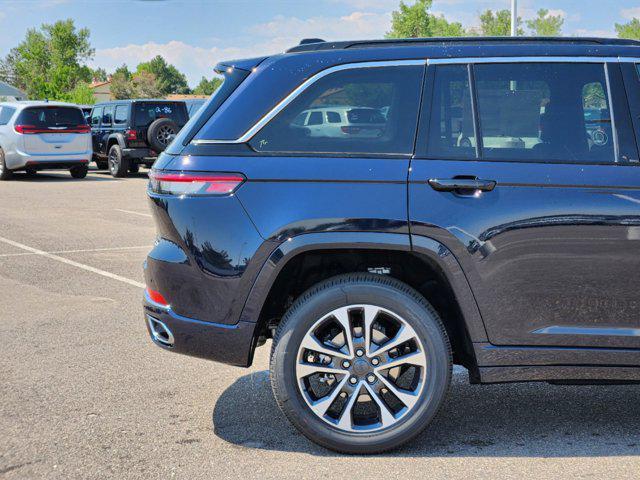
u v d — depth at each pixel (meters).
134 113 21.28
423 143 3.55
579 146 3.55
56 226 11.69
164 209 3.65
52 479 3.37
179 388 4.57
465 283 3.48
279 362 3.55
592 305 3.50
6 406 4.27
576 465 3.43
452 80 3.62
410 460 3.51
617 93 3.61
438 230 3.45
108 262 8.76
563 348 3.52
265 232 3.50
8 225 11.80
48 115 19.98
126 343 5.53
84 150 20.48
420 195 3.47
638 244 3.46
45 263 8.70
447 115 3.59
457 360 3.85
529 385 4.57
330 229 3.47
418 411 3.54
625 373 3.54
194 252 3.58
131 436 3.84
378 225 3.45
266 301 3.64
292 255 3.49
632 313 3.50
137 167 22.98
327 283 3.57
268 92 3.63
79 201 15.20
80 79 107.31
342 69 3.64
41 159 19.91
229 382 4.68
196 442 3.76
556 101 3.60
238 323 3.58
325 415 3.57
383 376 3.57
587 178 3.49
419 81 3.62
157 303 3.75
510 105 3.59
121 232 11.07
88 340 5.61
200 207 3.57
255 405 4.27
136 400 4.36
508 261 3.47
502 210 3.46
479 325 3.51
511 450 3.61
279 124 3.61
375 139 3.57
